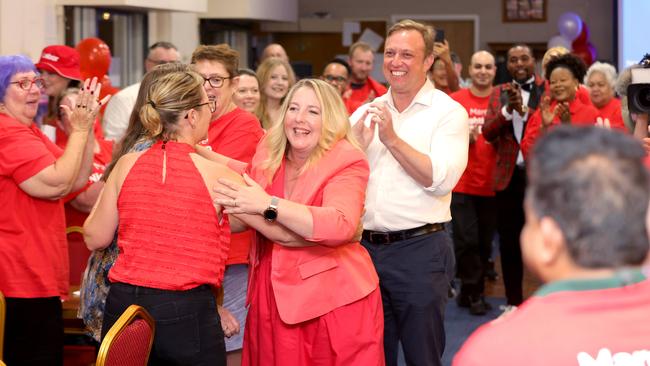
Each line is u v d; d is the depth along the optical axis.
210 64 3.65
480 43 13.86
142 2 7.29
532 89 6.23
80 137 3.41
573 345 1.27
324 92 2.97
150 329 2.71
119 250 2.90
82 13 7.21
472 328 5.80
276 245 2.95
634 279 1.30
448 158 3.47
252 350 3.10
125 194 2.85
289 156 3.05
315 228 2.76
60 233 3.54
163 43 6.56
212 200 2.83
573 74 5.55
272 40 12.66
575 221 1.26
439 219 3.56
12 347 3.42
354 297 2.98
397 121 3.63
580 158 1.27
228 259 3.62
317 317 2.97
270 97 5.38
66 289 3.59
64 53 4.84
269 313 3.03
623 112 3.84
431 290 3.52
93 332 3.08
